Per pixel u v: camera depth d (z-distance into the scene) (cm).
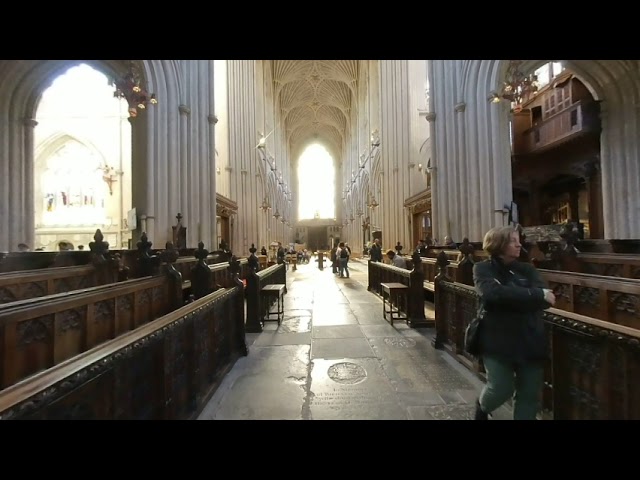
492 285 205
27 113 915
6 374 242
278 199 3788
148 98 802
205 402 305
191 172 1102
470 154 1068
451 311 445
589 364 208
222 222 1898
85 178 1822
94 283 542
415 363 412
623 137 1010
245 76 2317
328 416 284
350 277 1578
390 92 2189
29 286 420
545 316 243
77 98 1827
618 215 1016
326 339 521
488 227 1011
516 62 883
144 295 463
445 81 1220
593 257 554
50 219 1809
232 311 429
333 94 4166
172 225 1001
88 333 342
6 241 877
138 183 933
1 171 869
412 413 288
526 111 1394
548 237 848
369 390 337
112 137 1822
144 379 207
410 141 1919
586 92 1121
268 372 390
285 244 4322
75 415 143
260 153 2692
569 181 1419
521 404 213
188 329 279
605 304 350
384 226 2283
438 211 1253
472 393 327
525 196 1584
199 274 473
